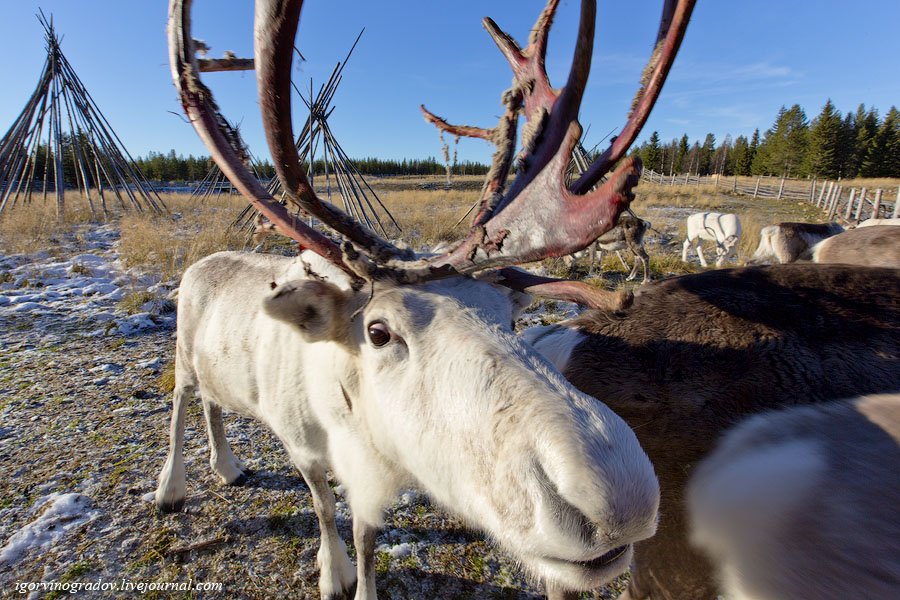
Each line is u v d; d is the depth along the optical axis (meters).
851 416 1.38
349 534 2.91
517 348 1.43
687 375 1.78
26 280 7.86
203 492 3.17
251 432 3.90
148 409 4.18
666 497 1.82
